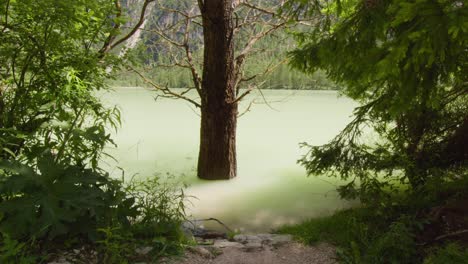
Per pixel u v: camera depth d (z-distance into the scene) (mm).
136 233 2908
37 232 2379
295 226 3891
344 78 3531
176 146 9086
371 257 2701
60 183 2586
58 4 3254
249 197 5512
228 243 3162
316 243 3203
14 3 3342
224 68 6160
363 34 2812
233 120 6418
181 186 5973
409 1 2082
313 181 6371
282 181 6375
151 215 3090
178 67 7324
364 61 2510
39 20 3498
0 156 3066
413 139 4746
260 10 6559
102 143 2986
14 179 2428
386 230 3148
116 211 2834
